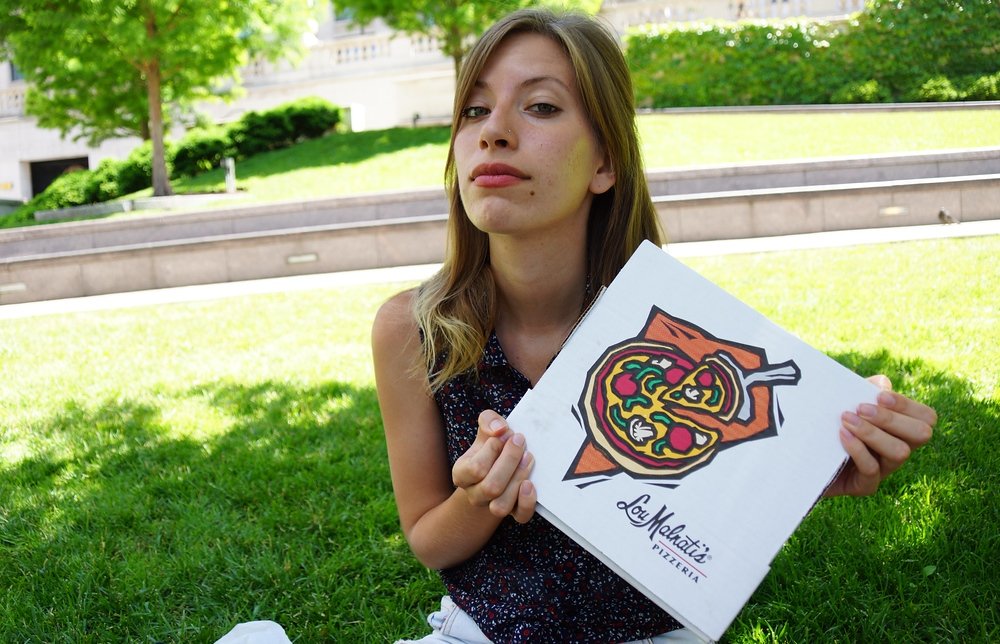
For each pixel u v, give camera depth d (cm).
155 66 1532
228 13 1545
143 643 252
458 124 141
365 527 309
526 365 152
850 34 1678
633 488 122
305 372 523
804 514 119
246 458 383
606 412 127
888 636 225
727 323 132
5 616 265
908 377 409
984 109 1408
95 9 1387
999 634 221
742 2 1925
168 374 550
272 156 1727
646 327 133
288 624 256
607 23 143
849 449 120
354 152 1596
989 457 316
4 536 324
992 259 672
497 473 122
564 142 133
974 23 1616
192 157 1800
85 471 389
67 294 1029
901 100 1622
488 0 1467
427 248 1011
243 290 897
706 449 124
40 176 2747
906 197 964
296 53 1773
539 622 145
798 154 1213
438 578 274
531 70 133
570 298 151
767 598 250
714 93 1750
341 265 1020
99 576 287
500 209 132
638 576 118
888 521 276
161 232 1170
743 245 880
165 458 398
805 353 128
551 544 147
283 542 304
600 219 156
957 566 254
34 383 550
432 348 150
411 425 157
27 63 1551
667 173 1073
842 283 632
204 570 288
